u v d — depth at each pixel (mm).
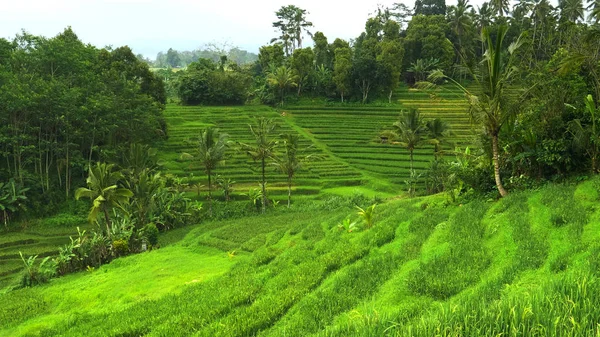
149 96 56562
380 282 14125
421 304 11141
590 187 16547
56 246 34656
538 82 20141
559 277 9922
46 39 46594
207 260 26844
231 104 77438
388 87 73625
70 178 43438
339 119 68125
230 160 54500
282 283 16344
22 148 38812
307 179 50219
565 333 6590
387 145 58969
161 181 40438
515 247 13664
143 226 35781
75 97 41094
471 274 12578
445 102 69562
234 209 42219
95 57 53156
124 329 15305
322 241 22453
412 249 16453
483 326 7211
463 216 18125
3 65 42469
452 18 78562
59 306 22016
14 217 38625
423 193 42031
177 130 61094
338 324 10992
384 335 8109
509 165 21562
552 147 18875
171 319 15219
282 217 37031
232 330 12625
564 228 13664
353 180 49438
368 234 20219
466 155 28172
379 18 99125
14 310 21578
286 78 72625
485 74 19234
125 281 23891
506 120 20641
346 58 75250
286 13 97750
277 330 12070
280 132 62781
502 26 17812
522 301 7832
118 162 45438
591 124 18453
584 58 20234
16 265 31359
